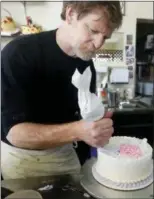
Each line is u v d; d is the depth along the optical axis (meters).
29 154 0.77
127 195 0.57
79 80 0.59
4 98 0.62
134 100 0.93
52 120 0.80
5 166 0.74
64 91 0.79
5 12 0.89
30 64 0.69
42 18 0.93
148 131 0.81
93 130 0.61
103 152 0.63
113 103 0.86
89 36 0.64
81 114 0.65
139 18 1.03
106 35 0.64
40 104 0.76
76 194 0.58
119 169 0.60
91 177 0.64
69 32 0.71
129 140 0.70
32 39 0.74
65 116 0.83
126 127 0.81
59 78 0.77
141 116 0.84
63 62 0.75
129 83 0.95
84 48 0.67
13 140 0.67
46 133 0.66
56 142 0.66
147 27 1.02
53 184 0.63
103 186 0.60
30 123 0.68
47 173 0.76
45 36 0.76
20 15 0.95
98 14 0.59
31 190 0.57
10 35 0.77
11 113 0.64
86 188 0.59
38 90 0.74
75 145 0.85
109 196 0.56
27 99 0.68
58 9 0.82
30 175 0.74
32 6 0.93
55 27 0.86
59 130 0.66
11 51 0.67
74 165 0.83
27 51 0.70
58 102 0.80
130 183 0.60
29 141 0.66
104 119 0.63
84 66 0.76
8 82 0.63
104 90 0.86
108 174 0.62
